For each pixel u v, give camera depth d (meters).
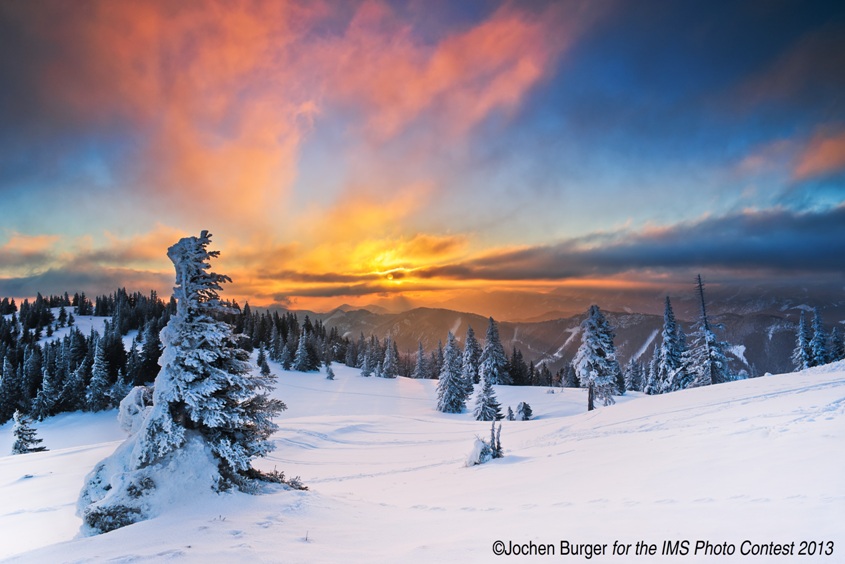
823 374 23.72
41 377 89.25
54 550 7.65
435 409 68.88
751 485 7.73
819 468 7.73
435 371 131.62
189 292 12.25
